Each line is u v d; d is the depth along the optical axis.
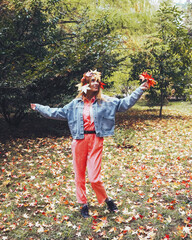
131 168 5.44
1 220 3.47
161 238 2.94
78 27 9.31
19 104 8.06
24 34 8.80
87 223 3.32
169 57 12.10
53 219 3.46
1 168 5.65
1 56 7.88
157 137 8.12
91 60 8.57
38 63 7.72
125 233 3.07
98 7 11.15
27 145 7.54
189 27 15.64
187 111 15.70
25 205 3.84
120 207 3.67
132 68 12.47
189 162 5.57
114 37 8.75
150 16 11.52
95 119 3.21
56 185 4.62
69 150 7.05
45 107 3.34
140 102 20.19
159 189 4.25
